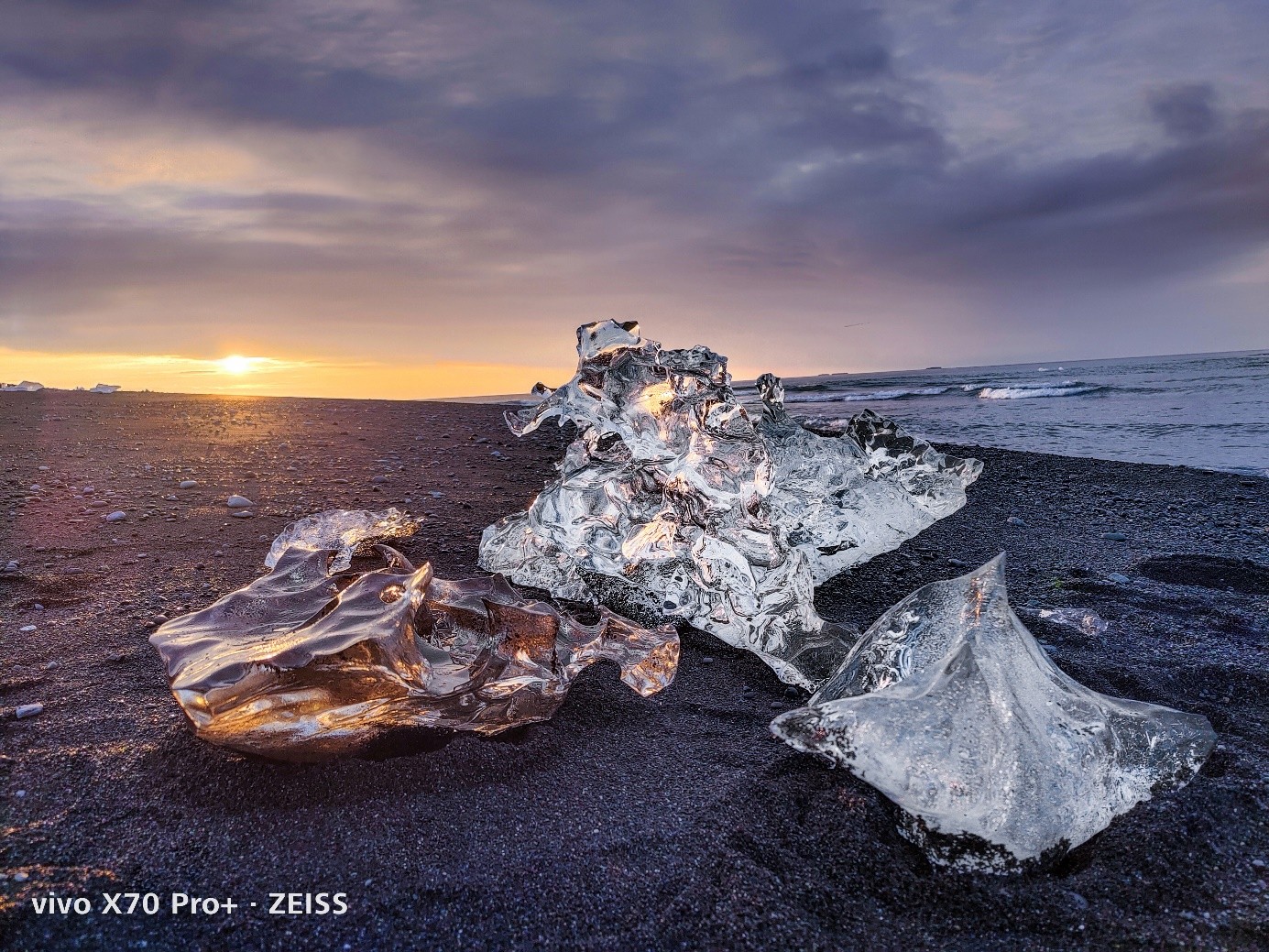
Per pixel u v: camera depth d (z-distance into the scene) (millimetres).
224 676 1631
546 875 1506
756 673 2393
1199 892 1458
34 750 1792
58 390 12711
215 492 4566
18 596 2789
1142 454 7738
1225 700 2232
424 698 1835
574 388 2357
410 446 6637
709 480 2326
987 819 1498
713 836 1621
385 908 1414
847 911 1452
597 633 2287
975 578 1885
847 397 19328
